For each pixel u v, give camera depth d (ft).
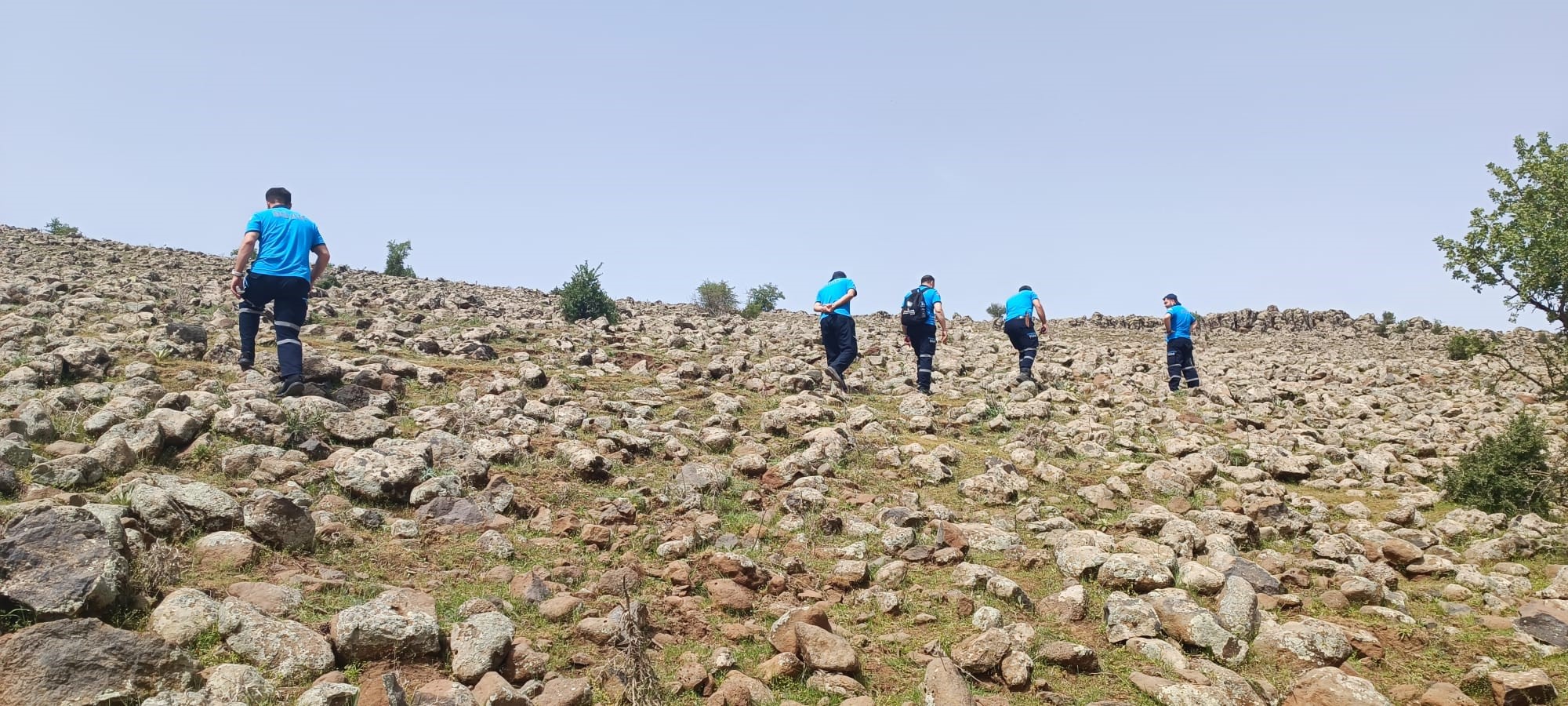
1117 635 15.76
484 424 25.22
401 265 94.73
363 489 19.02
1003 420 33.27
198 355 30.17
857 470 25.62
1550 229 40.37
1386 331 107.24
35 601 11.67
